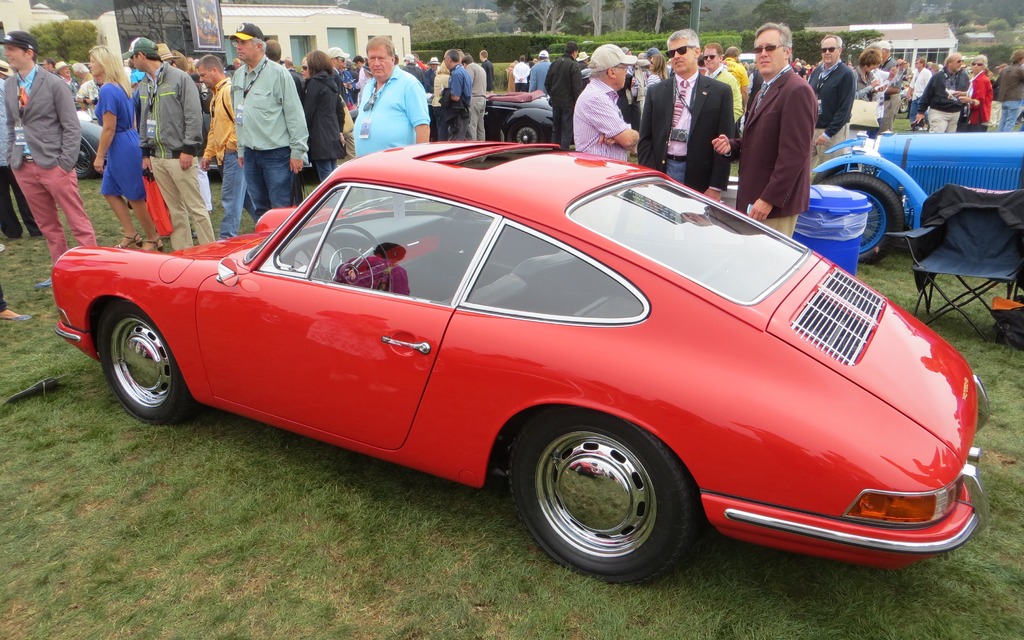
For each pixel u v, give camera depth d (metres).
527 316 2.45
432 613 2.45
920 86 17.14
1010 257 4.73
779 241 2.98
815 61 39.75
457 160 2.90
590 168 2.95
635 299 2.32
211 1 23.94
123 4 22.98
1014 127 13.06
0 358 4.58
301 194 6.72
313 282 2.90
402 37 44.00
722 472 2.15
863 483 2.00
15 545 2.81
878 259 6.54
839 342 2.34
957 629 2.34
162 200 6.69
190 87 5.99
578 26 82.44
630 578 2.49
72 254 3.71
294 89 6.08
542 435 2.49
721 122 5.18
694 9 9.90
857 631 2.34
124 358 3.66
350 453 3.44
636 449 2.30
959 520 2.11
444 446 2.66
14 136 5.58
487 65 16.95
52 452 3.46
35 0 112.94
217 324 3.13
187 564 2.69
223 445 3.51
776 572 2.62
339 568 2.67
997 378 4.21
